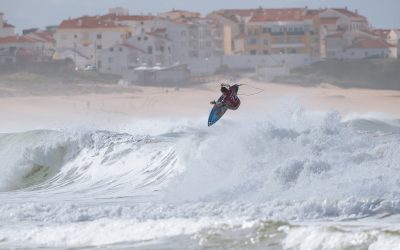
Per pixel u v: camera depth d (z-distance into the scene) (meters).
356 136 105.88
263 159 99.62
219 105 108.25
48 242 73.44
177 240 69.31
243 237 67.38
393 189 81.62
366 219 73.56
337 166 92.75
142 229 73.19
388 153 96.38
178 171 113.38
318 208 77.50
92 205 94.69
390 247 59.06
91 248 70.19
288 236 65.50
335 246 61.44
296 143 102.75
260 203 83.50
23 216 85.19
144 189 109.62
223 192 91.62
